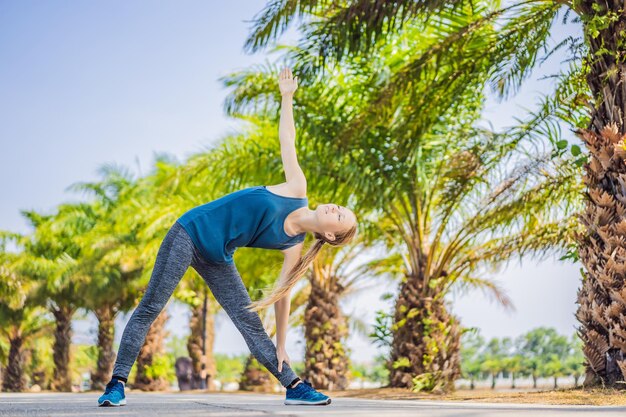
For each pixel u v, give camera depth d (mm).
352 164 9781
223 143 12125
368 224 11539
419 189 10133
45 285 22094
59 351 23203
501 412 3068
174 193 15500
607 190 6320
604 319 6230
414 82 8773
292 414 2863
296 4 8086
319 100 10320
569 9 6973
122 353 3738
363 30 7922
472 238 10195
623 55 6219
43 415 2830
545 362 16938
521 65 8234
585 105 6980
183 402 4480
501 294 13688
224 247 3791
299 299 18156
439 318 10297
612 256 6117
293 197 3875
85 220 23422
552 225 9680
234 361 42312
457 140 10070
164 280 3715
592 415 2848
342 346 14266
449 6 8938
